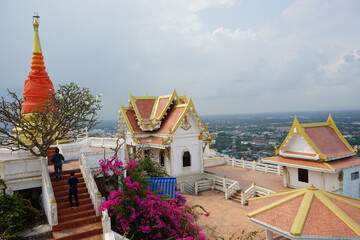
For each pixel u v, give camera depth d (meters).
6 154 23.22
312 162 27.25
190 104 32.94
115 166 18.98
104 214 15.45
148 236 15.97
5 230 14.66
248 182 31.86
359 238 13.41
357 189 27.61
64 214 16.58
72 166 21.72
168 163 32.31
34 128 19.75
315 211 15.30
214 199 28.17
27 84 26.22
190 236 16.42
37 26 27.00
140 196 17.30
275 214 16.09
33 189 19.38
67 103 20.12
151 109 36.84
